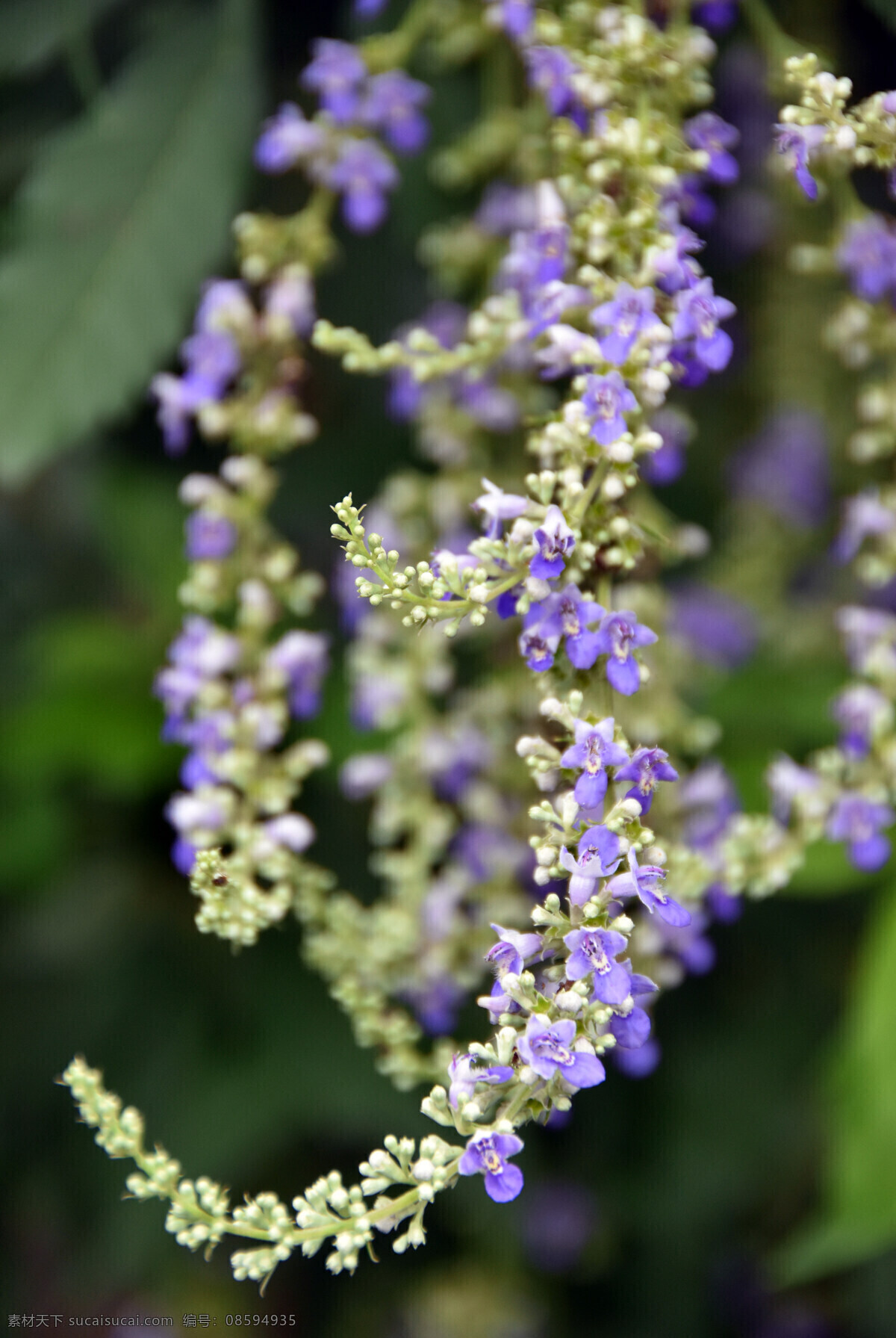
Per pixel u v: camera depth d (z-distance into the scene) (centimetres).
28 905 67
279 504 62
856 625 47
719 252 56
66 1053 65
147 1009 65
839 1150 47
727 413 62
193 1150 60
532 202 49
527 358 48
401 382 51
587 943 40
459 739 50
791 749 54
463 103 54
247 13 50
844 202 46
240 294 47
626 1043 40
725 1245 73
